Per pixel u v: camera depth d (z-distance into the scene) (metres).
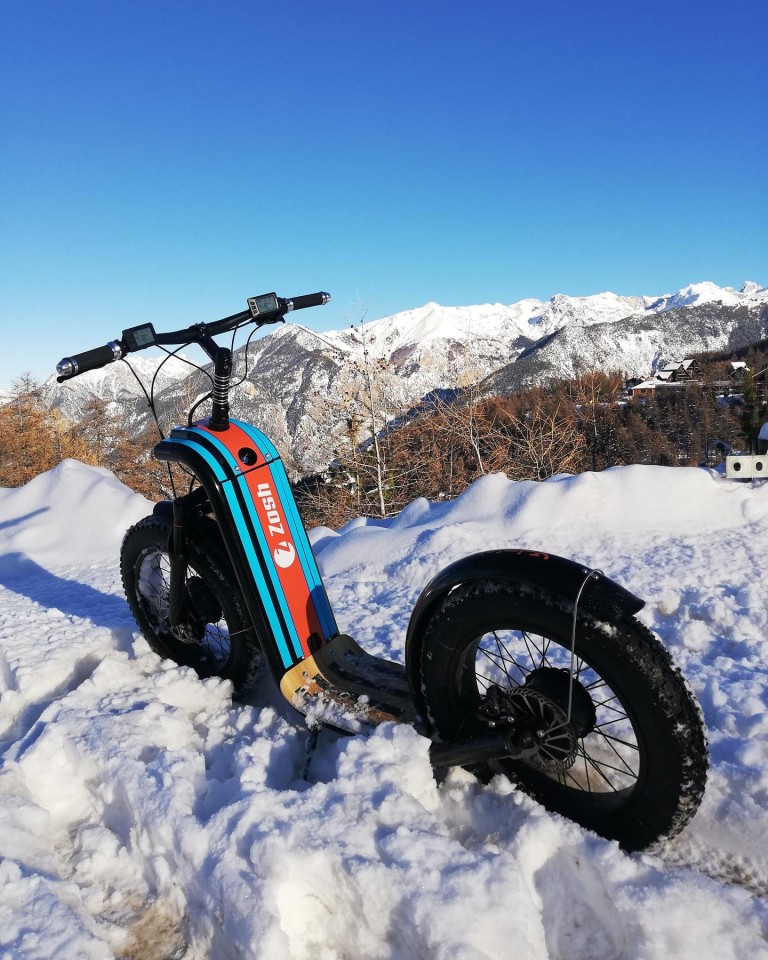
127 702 2.72
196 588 3.00
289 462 17.16
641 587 4.27
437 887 1.61
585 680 2.89
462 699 2.18
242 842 1.81
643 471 5.84
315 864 1.72
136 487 28.16
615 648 1.77
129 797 2.09
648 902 1.61
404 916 1.59
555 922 1.73
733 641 3.38
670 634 3.48
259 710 2.72
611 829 1.89
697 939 1.56
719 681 2.87
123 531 6.73
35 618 4.05
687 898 1.62
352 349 18.86
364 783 2.00
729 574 4.38
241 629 2.79
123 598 4.90
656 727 1.75
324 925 1.73
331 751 2.34
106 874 2.02
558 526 5.49
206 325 2.61
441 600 2.16
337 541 5.87
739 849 1.91
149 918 1.85
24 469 34.00
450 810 2.07
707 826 1.98
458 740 2.11
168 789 2.07
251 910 1.62
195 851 1.82
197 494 2.83
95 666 3.37
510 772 2.13
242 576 2.55
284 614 2.58
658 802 1.79
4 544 6.51
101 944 1.62
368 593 4.70
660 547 5.03
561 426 19.05
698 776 1.75
